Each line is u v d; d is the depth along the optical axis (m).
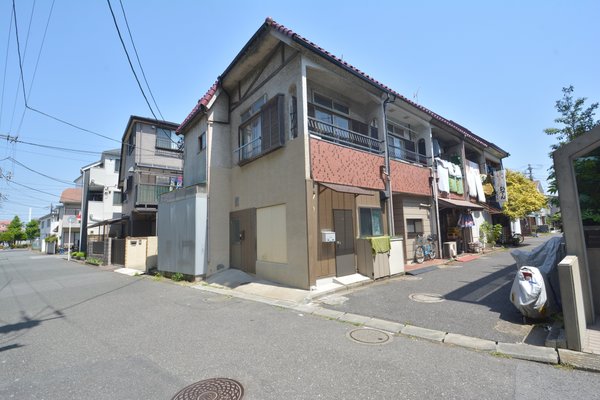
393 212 11.30
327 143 8.40
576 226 4.66
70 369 3.68
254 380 3.26
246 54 9.77
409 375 3.28
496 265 10.47
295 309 6.19
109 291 9.02
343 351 3.99
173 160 19.98
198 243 10.30
